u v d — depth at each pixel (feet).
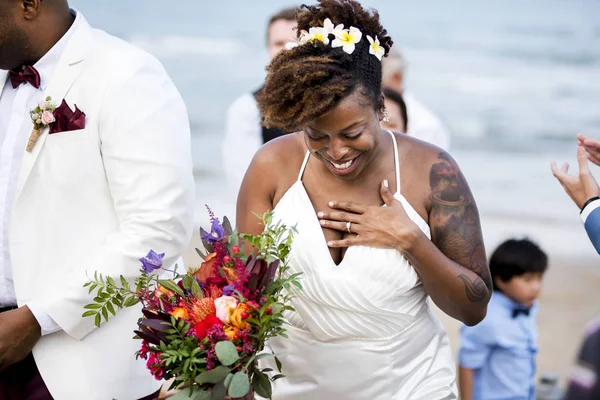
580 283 32.48
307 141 9.11
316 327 9.78
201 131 56.39
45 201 10.21
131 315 10.61
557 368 23.90
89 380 10.41
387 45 9.49
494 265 15.30
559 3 107.34
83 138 10.13
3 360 10.05
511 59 81.61
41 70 10.44
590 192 10.27
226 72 72.38
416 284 9.69
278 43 17.17
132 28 89.56
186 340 7.95
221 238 8.46
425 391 9.97
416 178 9.82
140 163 10.07
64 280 10.24
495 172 50.06
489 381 15.33
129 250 9.98
